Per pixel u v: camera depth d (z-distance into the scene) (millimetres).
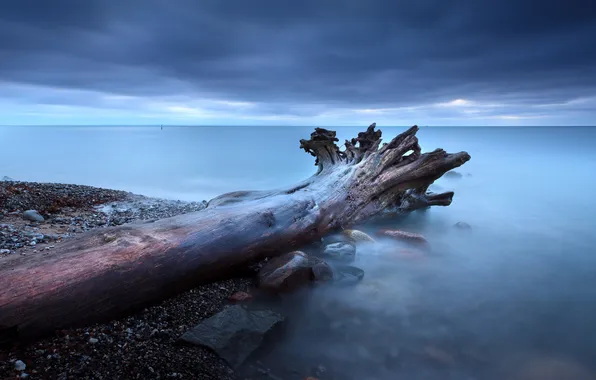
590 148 42562
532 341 4730
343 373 3912
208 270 5004
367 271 6527
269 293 4984
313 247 6891
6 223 7008
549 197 14531
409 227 9852
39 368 3104
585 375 4070
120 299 3996
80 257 4094
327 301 5418
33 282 3594
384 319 5074
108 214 8883
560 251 8234
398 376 3939
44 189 10258
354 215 8250
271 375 3660
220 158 33250
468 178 19609
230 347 3699
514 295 6016
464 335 4801
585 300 5879
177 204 11016
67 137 88062
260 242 5781
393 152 9086
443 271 6883
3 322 3230
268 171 24953
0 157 36438
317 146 10375
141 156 36375
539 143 50906
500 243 8750
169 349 3609
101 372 3172
